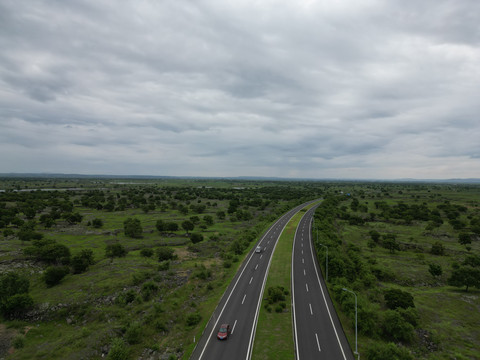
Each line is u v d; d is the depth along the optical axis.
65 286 61.09
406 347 42.50
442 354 40.84
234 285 63.94
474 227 114.50
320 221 120.88
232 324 47.69
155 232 118.69
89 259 74.06
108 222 133.75
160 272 71.62
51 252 72.94
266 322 48.22
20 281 55.38
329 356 39.25
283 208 174.12
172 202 188.88
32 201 168.38
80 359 38.94
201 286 64.44
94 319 51.25
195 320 48.50
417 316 48.34
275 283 64.75
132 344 43.66
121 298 56.53
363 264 73.38
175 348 42.22
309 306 53.97
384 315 47.53
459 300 58.25
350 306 49.50
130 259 81.88
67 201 173.25
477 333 46.25
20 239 90.31
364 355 39.66
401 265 79.50
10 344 42.59
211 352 40.19
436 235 114.88
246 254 87.50
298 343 42.19
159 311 51.94
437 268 70.00
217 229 126.19
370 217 152.38
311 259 81.88
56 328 48.88
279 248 93.25
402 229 126.50
